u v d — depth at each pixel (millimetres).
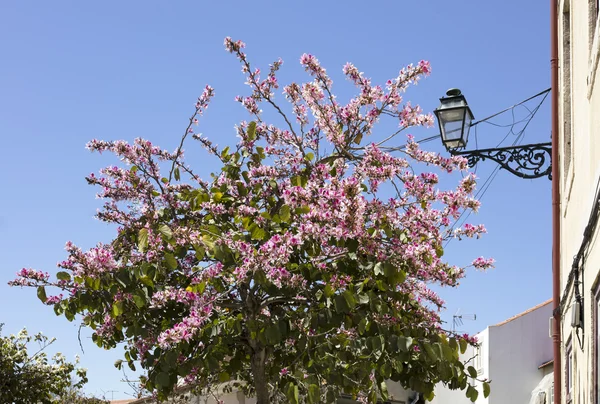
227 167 9891
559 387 11695
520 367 27750
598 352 7508
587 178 8242
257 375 9773
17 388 24031
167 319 9305
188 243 8891
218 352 9234
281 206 8852
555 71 11609
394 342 8648
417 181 8727
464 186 8609
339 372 8992
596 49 7367
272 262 8312
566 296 10555
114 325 9312
